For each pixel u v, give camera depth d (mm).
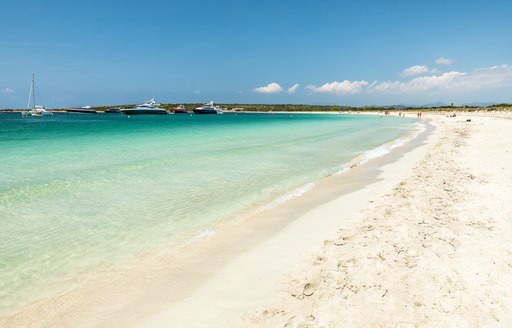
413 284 5027
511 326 4082
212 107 143500
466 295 4719
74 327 4637
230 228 8461
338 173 15109
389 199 9680
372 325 4180
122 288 5664
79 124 62875
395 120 80812
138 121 78750
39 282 5926
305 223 8578
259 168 16188
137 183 12969
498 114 77688
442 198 9391
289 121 78750
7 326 4699
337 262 5867
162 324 4570
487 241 6430
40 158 18812
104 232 8195
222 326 4418
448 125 48656
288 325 4289
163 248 7297
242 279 5719
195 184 12914
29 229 8336
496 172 12656
